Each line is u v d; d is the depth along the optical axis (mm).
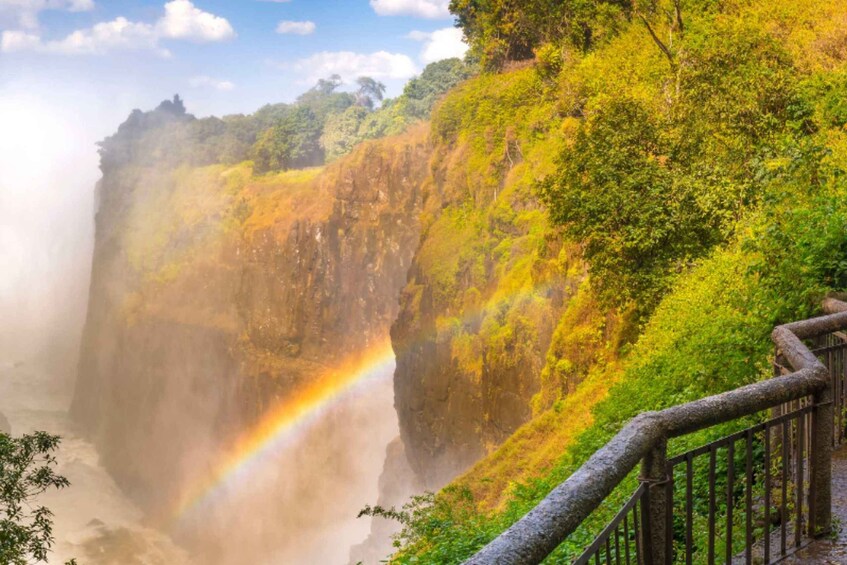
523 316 49312
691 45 30281
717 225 24375
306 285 116812
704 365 12938
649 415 4031
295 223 117938
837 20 32188
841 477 6527
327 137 161125
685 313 18062
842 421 7457
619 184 25938
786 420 5125
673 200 24656
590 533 8062
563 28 60375
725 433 8719
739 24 29234
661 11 42906
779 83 25016
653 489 4035
